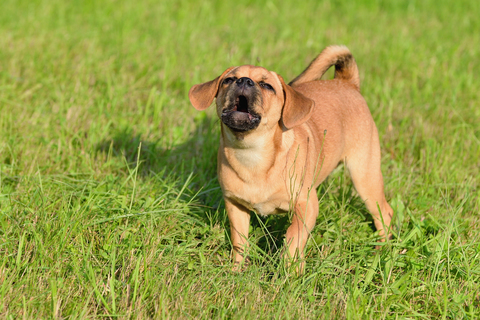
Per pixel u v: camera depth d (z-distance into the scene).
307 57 13.53
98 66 11.59
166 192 6.97
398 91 11.05
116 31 14.26
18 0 16.39
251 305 5.18
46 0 16.64
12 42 12.70
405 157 9.02
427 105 10.62
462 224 6.82
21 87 10.34
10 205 6.41
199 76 11.48
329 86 7.12
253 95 5.55
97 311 5.15
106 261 5.80
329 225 6.61
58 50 12.49
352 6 18.72
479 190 7.66
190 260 5.92
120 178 7.74
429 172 8.28
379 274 5.94
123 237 6.14
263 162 5.82
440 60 13.34
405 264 5.94
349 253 5.89
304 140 6.09
